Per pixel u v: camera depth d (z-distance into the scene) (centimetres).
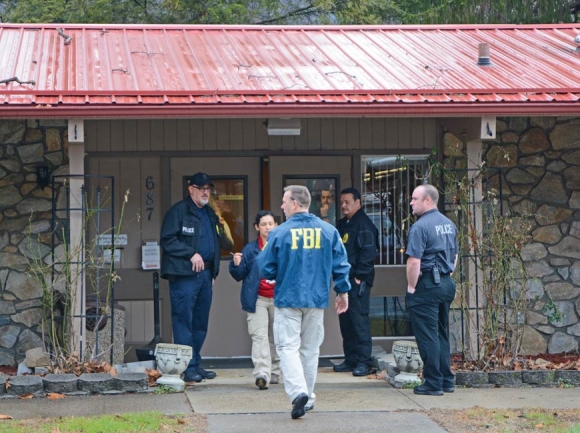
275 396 905
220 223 1123
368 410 841
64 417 803
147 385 919
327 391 933
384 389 945
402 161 1171
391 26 1352
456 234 922
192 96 962
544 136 1152
